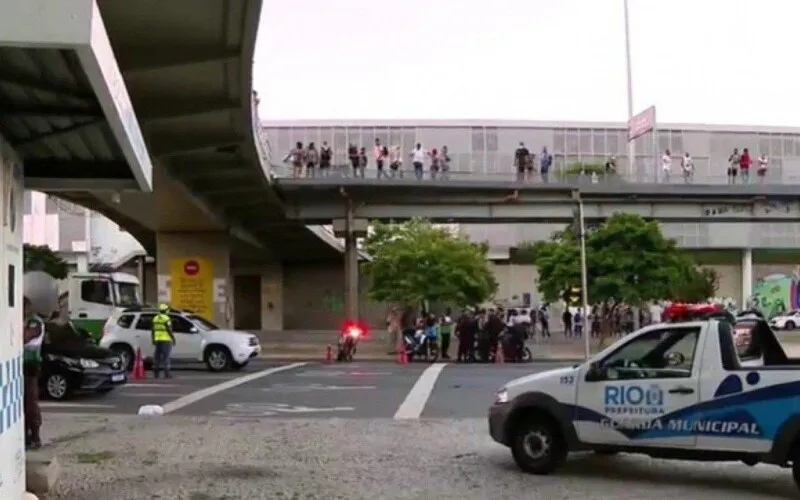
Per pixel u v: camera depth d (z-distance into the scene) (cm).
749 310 1227
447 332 3281
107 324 2594
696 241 6400
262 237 5009
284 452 1198
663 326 975
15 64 582
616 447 980
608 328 3966
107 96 553
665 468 1074
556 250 3616
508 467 1089
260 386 2134
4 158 724
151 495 935
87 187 876
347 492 952
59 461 1112
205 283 3866
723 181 4550
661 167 4803
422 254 3453
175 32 1581
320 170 3738
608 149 6581
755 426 889
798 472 873
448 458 1152
